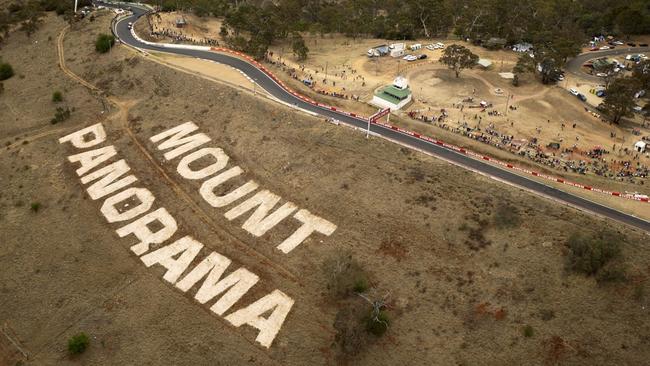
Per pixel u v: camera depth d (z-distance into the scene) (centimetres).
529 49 13675
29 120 10419
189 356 5950
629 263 5953
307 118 8875
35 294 6844
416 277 6366
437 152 8012
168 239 7369
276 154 8350
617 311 5653
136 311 6475
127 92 10750
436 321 5950
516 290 6009
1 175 8988
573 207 6781
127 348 6088
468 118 9550
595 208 6850
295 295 6469
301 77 11075
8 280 7081
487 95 10656
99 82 11244
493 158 8012
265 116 9131
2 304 6788
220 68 11238
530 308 5844
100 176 8556
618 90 9831
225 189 8006
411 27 14700
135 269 7006
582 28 16038
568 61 13600
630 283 5791
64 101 10838
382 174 7588
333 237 7025
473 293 6091
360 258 6694
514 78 11225
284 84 10500
